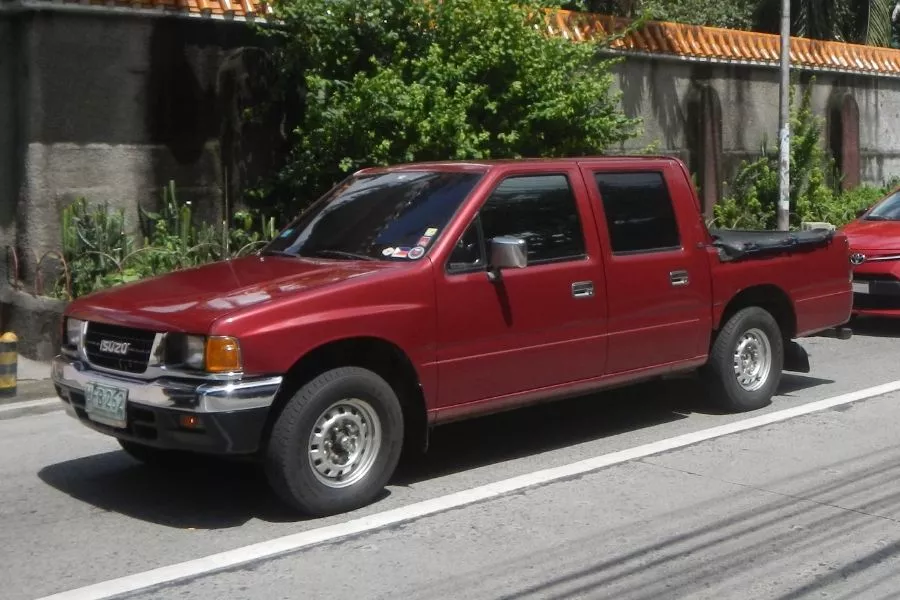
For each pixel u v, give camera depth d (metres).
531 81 12.77
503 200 7.07
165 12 11.98
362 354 6.51
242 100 12.71
